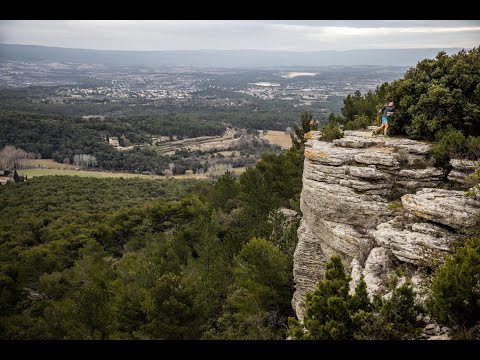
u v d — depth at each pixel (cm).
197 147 18475
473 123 2195
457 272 1178
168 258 4331
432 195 1797
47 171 13550
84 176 13062
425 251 1540
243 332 2467
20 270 4788
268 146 18662
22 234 6950
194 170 15150
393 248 1655
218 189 6369
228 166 15312
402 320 1237
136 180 12725
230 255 3844
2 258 5569
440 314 1198
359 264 1816
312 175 2244
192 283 2744
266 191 4403
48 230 6969
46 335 2830
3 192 10506
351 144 2336
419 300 1382
